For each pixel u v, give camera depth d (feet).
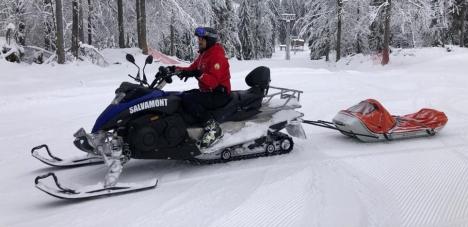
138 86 17.12
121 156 16.43
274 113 19.83
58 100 37.76
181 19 85.87
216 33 18.31
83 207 14.52
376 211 13.67
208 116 17.81
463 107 30.58
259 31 146.41
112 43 94.43
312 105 32.37
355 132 21.48
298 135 20.33
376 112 21.65
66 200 15.42
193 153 17.72
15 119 30.09
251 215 13.55
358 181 16.35
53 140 24.04
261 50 149.18
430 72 60.54
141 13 80.53
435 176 16.79
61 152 21.57
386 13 84.69
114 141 16.49
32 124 28.27
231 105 18.51
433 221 12.97
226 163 18.89
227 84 18.31
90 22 85.87
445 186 15.74
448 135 22.89
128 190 15.60
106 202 14.89
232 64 78.28
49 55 72.08
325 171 17.53
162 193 15.61
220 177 17.13
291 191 15.44
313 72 58.39
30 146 22.85
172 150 17.35
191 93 17.84
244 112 19.03
